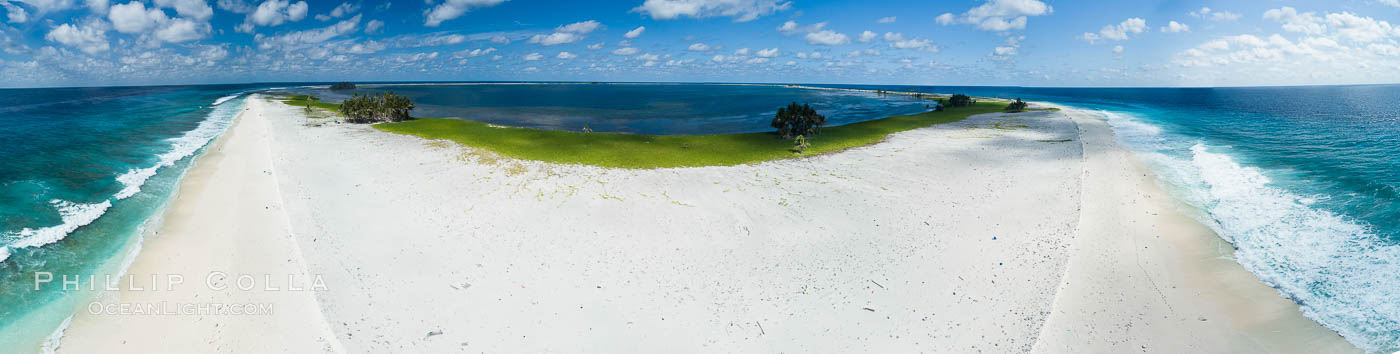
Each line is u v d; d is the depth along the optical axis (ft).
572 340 49.62
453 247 69.46
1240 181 108.58
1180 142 168.25
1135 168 122.62
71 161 121.08
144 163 122.11
